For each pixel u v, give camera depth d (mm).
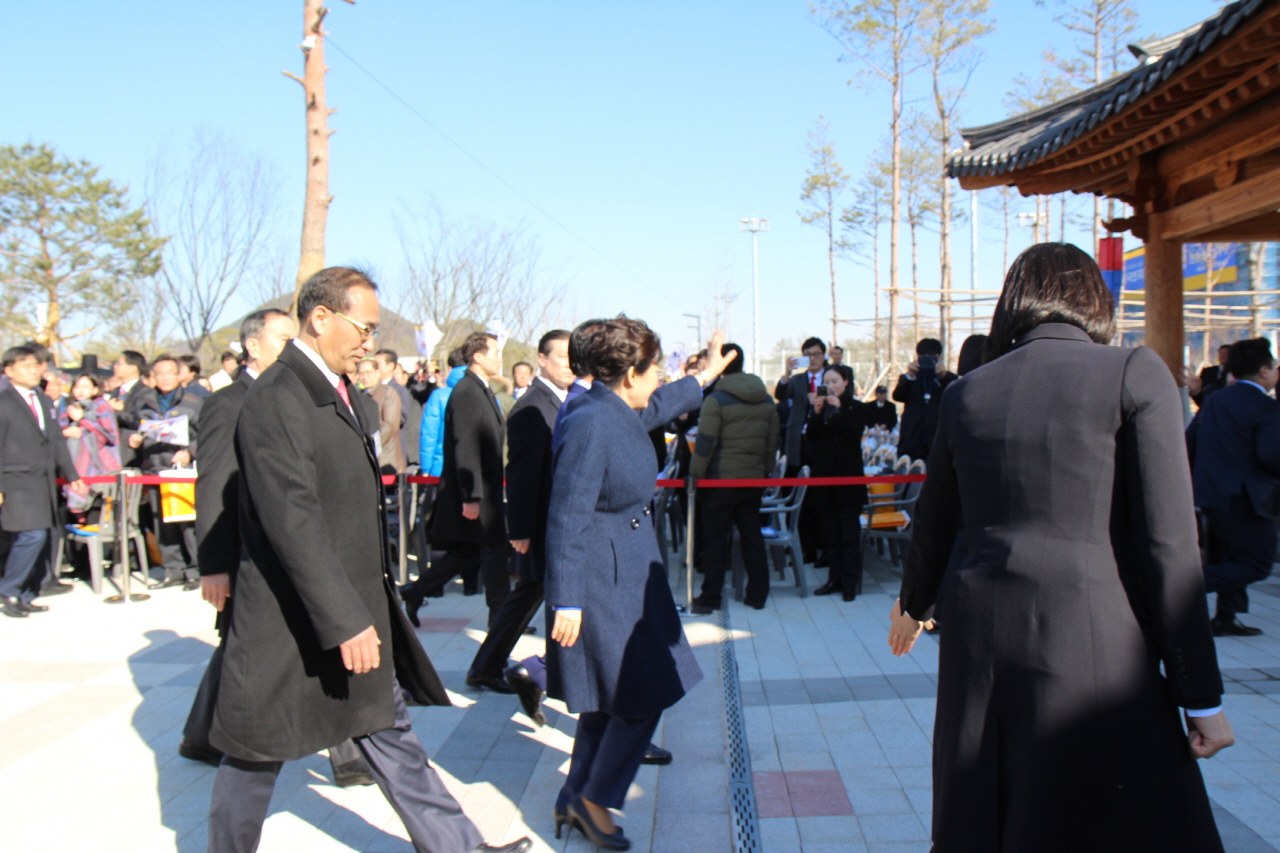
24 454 6004
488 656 4449
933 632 5285
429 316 22703
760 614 5875
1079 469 1765
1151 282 7078
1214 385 8289
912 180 27000
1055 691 1729
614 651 2814
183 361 8102
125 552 6512
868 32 22484
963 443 1948
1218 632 5039
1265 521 4859
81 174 26875
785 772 3486
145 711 4242
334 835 3074
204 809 3256
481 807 3256
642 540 2949
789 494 7633
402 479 6738
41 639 5488
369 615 2441
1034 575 1774
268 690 2455
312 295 2596
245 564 2516
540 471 4129
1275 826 2906
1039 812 1731
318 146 10109
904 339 29297
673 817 3145
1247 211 5711
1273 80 4660
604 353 2912
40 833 3086
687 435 8281
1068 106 7461
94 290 26453
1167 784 1707
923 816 3105
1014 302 2020
